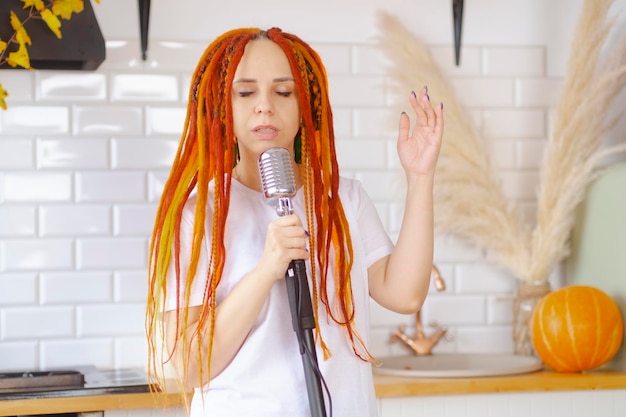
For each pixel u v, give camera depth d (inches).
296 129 70.8
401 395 112.6
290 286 65.1
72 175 130.3
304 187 71.3
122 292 131.0
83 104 130.5
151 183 131.7
